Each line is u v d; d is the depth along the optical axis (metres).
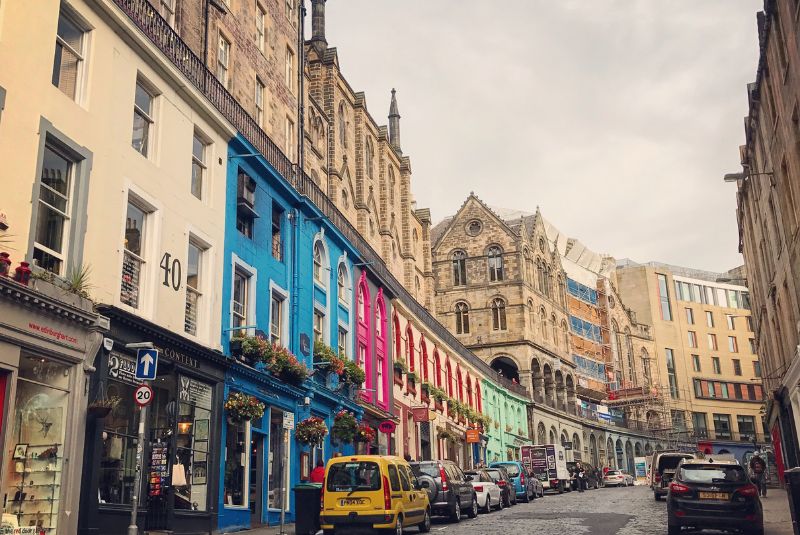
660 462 32.56
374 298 33.28
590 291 87.69
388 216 48.75
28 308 12.00
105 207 14.78
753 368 106.31
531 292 70.06
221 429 18.44
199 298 18.69
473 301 69.31
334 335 27.80
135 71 16.34
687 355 102.19
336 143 40.78
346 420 26.08
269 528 19.66
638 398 83.56
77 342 13.20
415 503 17.86
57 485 12.55
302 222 25.56
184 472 16.66
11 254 12.12
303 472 23.52
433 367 42.78
